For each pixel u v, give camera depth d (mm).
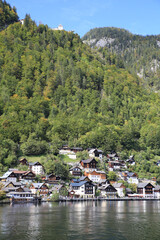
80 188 183500
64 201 163000
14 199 151250
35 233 72562
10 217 96250
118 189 194500
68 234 71688
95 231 75062
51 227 79688
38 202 155000
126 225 83000
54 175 193500
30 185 178375
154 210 118562
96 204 146000
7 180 187125
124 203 155000
